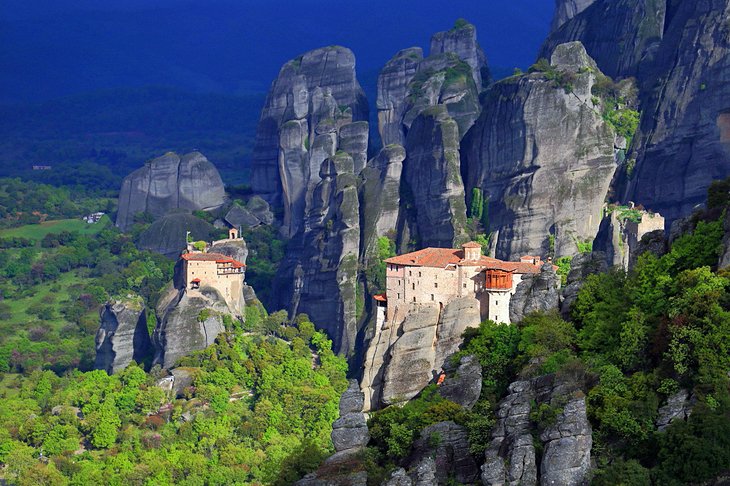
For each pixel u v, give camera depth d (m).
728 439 111.69
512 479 119.25
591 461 118.44
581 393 124.00
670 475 112.56
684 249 139.75
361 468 135.50
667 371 123.50
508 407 128.75
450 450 130.88
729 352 120.31
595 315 142.38
